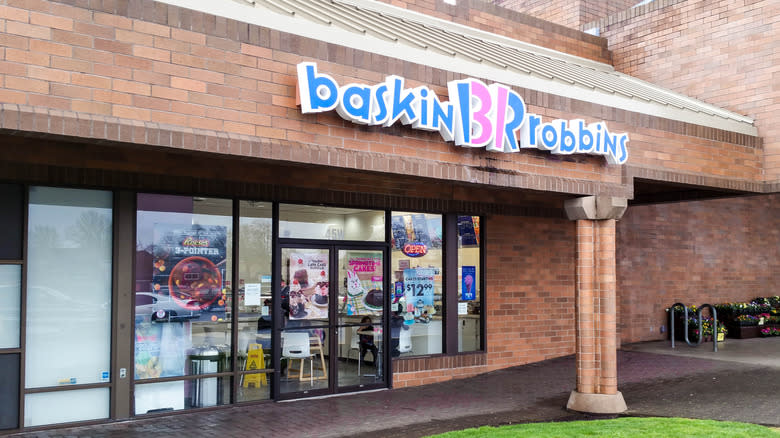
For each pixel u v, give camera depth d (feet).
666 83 48.65
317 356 34.45
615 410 30.81
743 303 59.82
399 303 37.96
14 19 18.20
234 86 21.93
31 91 18.35
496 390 36.09
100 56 19.48
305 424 28.60
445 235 39.78
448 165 26.94
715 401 32.45
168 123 20.57
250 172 31.99
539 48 47.85
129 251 28.55
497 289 41.75
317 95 22.88
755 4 42.80
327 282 35.06
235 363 31.40
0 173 25.75
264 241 32.91
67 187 27.43
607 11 58.85
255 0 24.18
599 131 31.37
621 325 52.11
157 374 29.40
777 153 40.65
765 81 41.93
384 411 31.24
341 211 35.70
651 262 54.39
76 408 27.40
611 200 31.60
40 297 26.89
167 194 29.94
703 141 37.60
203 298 30.78
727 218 60.34
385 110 24.61
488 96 27.58
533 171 29.84
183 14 21.07
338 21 26.91
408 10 41.70
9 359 26.05
